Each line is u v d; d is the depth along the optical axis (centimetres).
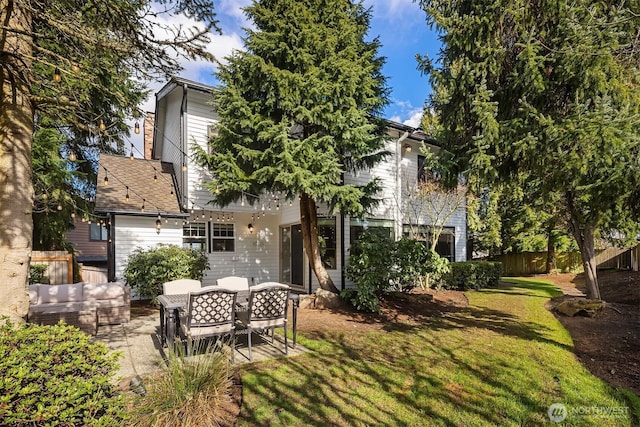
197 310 453
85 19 390
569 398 375
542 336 616
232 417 325
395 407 353
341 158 840
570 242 1723
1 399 179
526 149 529
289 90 717
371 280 799
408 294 961
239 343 566
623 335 623
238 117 754
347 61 714
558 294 1115
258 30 782
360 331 646
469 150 589
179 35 388
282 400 362
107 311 689
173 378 326
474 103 562
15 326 291
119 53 385
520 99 529
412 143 1279
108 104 883
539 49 518
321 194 734
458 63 617
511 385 406
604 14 484
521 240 1809
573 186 569
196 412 305
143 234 983
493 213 1791
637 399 373
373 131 878
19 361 210
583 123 469
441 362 479
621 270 1438
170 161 1223
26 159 313
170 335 475
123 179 1060
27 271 311
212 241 1227
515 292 1166
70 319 593
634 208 570
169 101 1224
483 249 2014
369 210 985
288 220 1234
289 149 703
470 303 955
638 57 474
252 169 798
